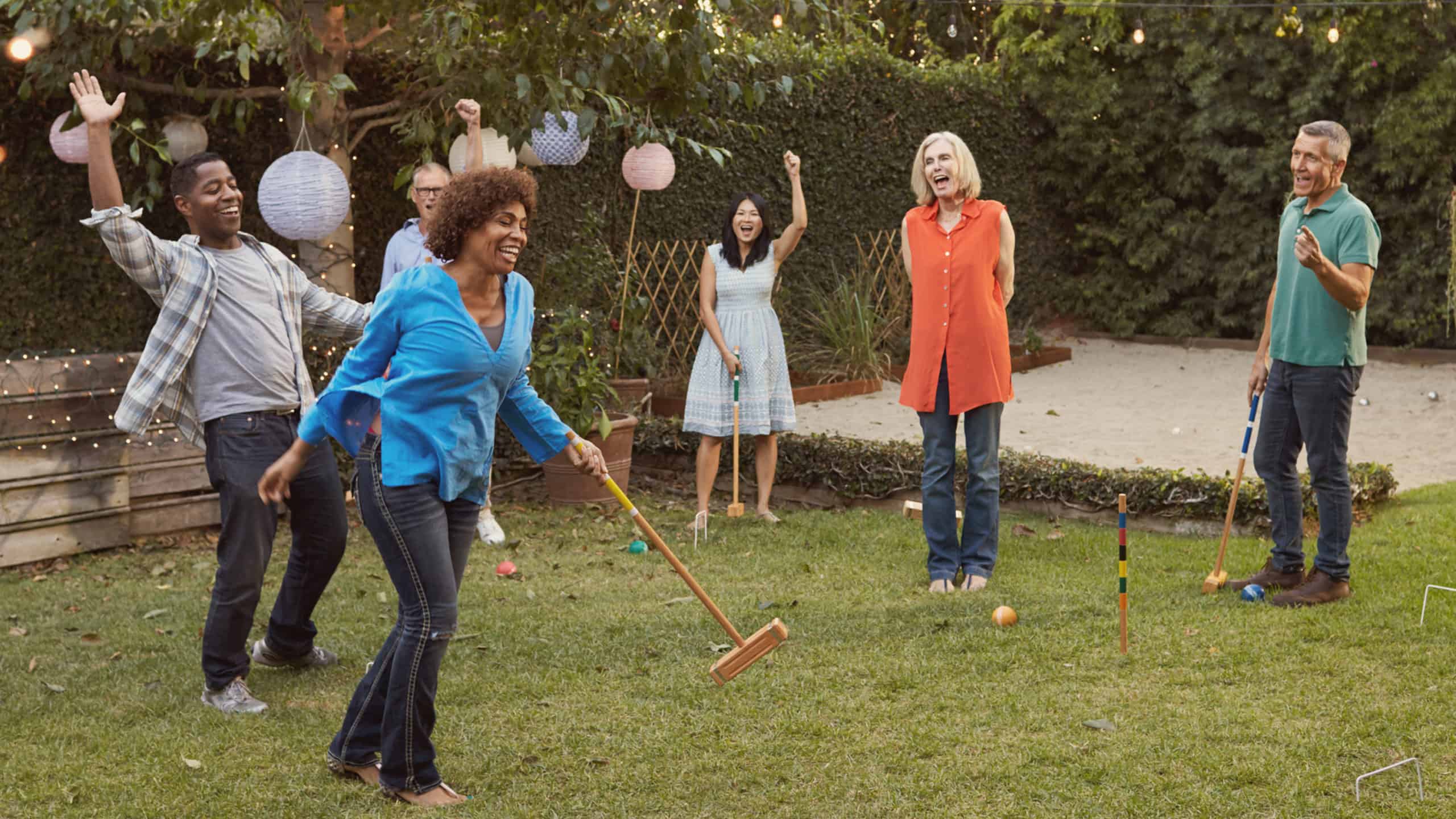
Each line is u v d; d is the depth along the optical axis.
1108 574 5.43
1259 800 3.12
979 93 13.50
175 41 6.71
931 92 13.04
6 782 3.31
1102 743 3.50
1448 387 11.15
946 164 5.29
